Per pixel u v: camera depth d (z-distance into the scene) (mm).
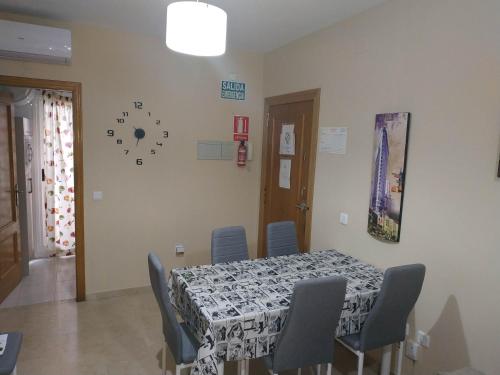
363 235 2869
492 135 1987
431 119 2309
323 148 3281
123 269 3789
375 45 2709
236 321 1858
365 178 2840
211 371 1806
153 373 2553
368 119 2793
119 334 3037
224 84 4039
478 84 2045
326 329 1971
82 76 3387
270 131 4137
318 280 1832
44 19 3193
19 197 4055
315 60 3355
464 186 2131
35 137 4691
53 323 3178
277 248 3111
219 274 2479
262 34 3449
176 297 2428
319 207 3357
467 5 2090
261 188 4320
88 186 3537
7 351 1823
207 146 4043
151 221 3867
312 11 2840
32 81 3215
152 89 3695
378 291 2264
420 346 2428
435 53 2273
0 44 2920
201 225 4137
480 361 2080
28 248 4348
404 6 2471
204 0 2662
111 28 3426
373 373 2633
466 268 2137
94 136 3504
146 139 3732
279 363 1925
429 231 2346
